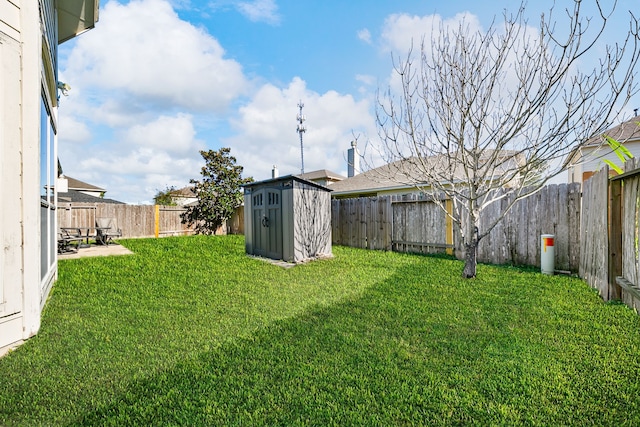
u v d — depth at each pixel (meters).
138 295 4.17
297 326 3.11
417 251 8.08
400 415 1.79
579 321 3.12
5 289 2.58
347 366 2.32
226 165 15.88
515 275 5.33
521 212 6.20
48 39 3.87
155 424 1.72
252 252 7.88
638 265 3.17
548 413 1.78
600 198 4.11
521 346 2.59
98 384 2.09
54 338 2.78
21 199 2.71
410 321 3.23
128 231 13.24
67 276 5.09
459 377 2.15
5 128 2.58
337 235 10.05
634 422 1.70
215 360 2.41
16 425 1.70
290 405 1.88
